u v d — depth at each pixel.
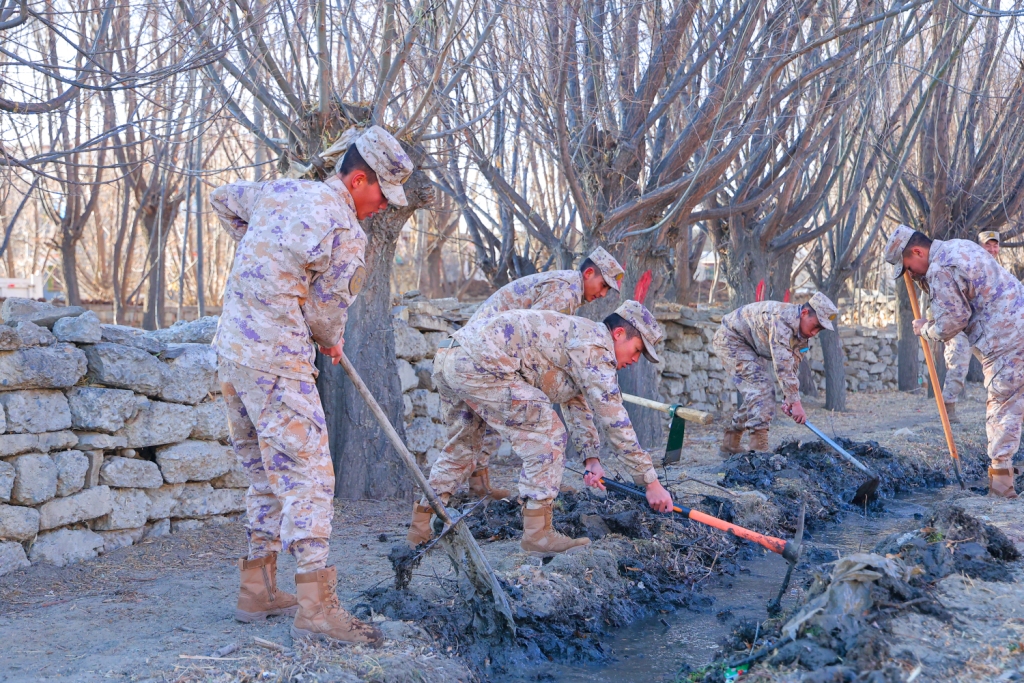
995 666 2.87
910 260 6.08
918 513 6.58
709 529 5.40
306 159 6.44
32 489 4.66
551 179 9.03
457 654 3.48
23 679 2.97
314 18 6.36
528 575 4.16
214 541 5.47
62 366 4.93
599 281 5.71
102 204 17.25
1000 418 5.84
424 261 17.25
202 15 5.48
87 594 4.30
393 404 6.96
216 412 5.88
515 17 6.52
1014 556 4.14
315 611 3.19
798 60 9.73
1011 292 5.66
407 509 6.45
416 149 6.60
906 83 10.89
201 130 7.97
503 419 4.34
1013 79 10.78
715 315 13.40
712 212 9.45
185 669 2.96
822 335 13.45
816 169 12.67
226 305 3.18
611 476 7.18
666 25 7.82
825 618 3.21
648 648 3.89
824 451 7.80
